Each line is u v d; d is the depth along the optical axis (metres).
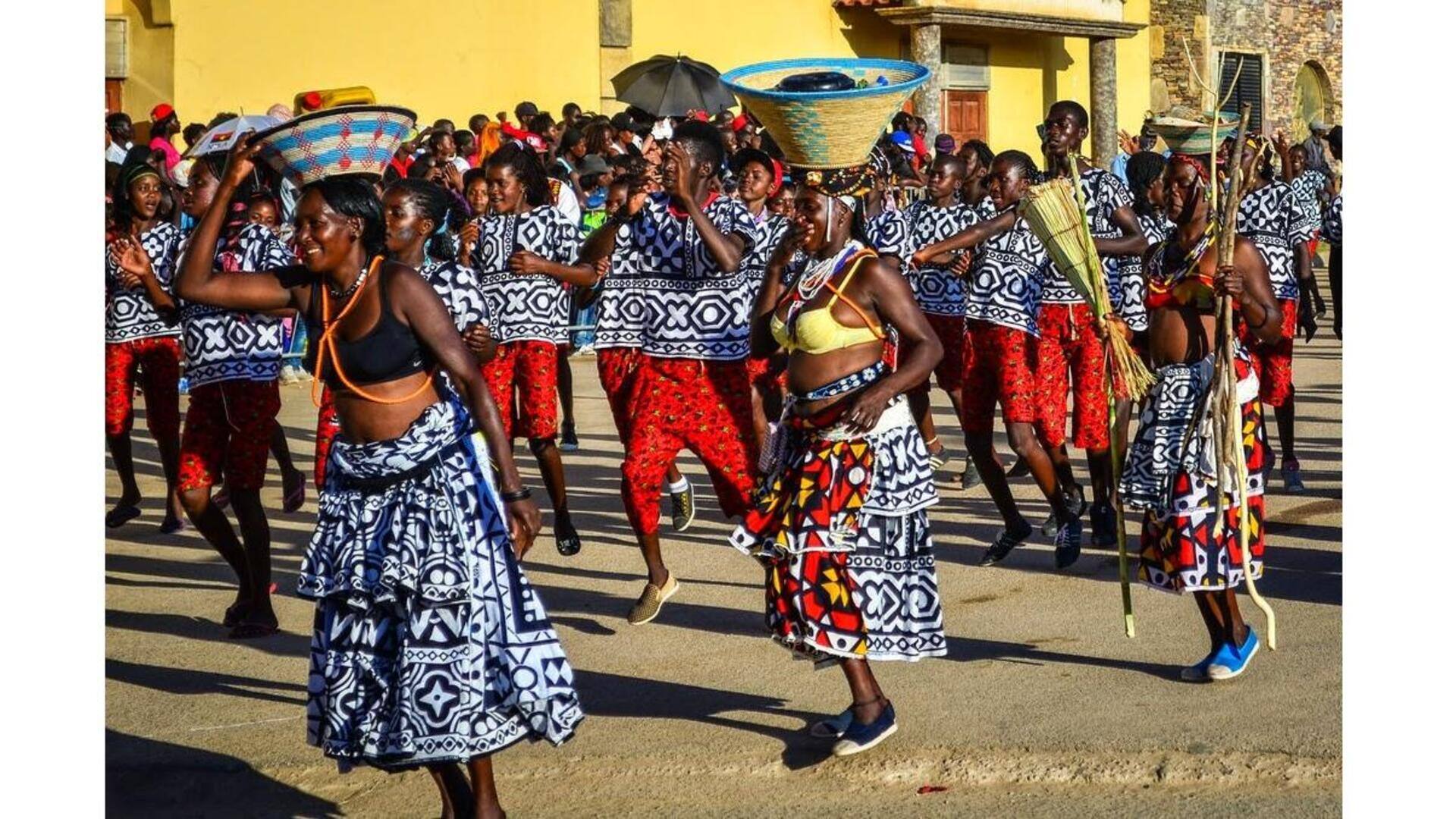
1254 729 5.21
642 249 7.13
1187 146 8.52
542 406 8.02
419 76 19.08
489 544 4.50
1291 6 31.05
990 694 5.78
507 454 4.51
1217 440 5.59
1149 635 6.48
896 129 17.53
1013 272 7.79
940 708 5.64
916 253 7.87
